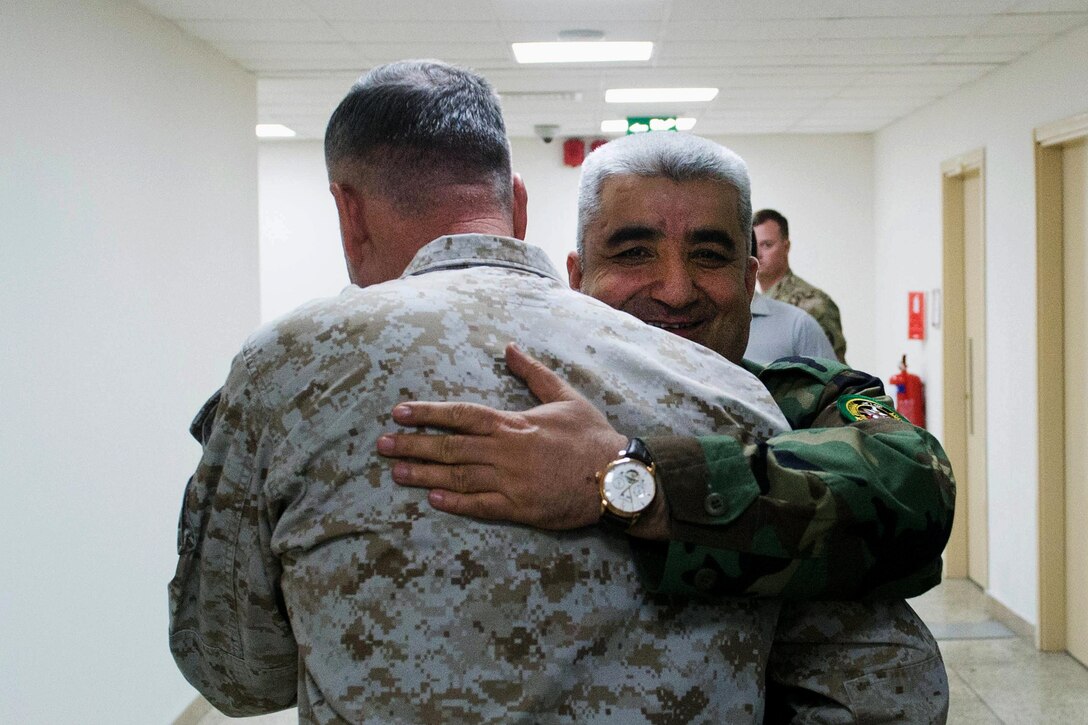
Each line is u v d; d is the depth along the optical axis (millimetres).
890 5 3373
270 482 737
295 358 755
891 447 838
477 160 877
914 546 790
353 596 690
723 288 1031
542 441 710
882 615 830
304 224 6781
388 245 880
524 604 695
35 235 2477
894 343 6125
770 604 787
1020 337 4160
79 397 2703
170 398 3367
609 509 704
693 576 720
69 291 2652
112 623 2906
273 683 869
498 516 698
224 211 3984
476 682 677
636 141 1036
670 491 717
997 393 4438
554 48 4055
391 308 763
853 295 6641
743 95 5133
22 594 2404
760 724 761
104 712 2846
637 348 823
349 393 730
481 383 742
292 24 3520
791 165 6645
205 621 848
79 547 2701
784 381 1092
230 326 4027
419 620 682
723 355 1055
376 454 716
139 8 3160
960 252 5098
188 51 3600
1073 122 3607
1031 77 4035
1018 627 4262
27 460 2432
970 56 4125
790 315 3316
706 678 732
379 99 864
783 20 3600
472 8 3400
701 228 1007
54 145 2582
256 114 4426
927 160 5438
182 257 3508
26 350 2430
